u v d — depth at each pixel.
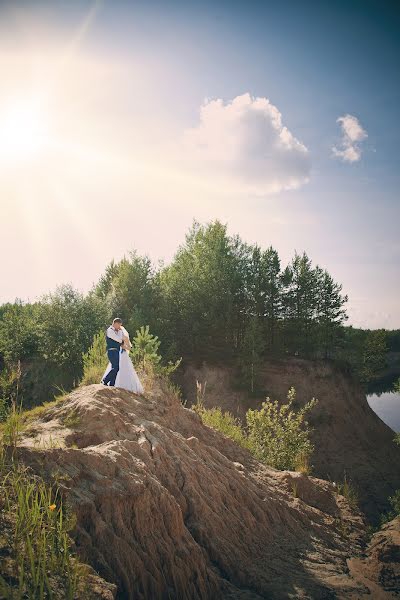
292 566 6.80
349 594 6.25
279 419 14.90
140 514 5.25
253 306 41.78
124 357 10.20
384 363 65.19
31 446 5.58
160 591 4.72
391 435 36.88
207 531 6.25
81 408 7.59
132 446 6.68
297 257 43.44
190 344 38.34
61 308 30.53
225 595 5.46
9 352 31.17
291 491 10.30
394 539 7.91
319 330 42.53
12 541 3.78
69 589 3.57
